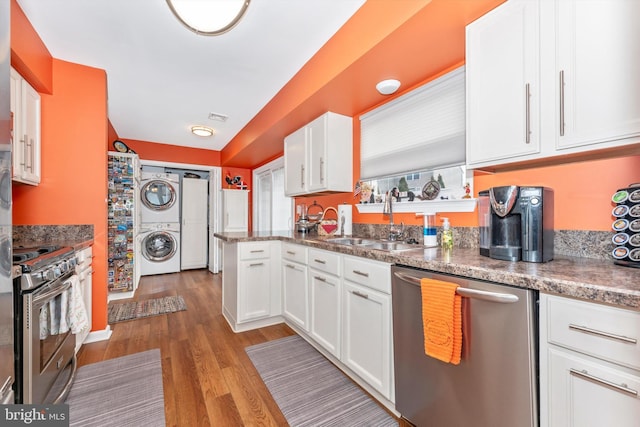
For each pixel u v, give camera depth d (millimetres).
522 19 1159
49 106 2236
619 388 756
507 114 1210
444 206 1893
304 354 2119
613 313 771
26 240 2152
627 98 911
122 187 3641
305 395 1634
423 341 1264
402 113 2189
